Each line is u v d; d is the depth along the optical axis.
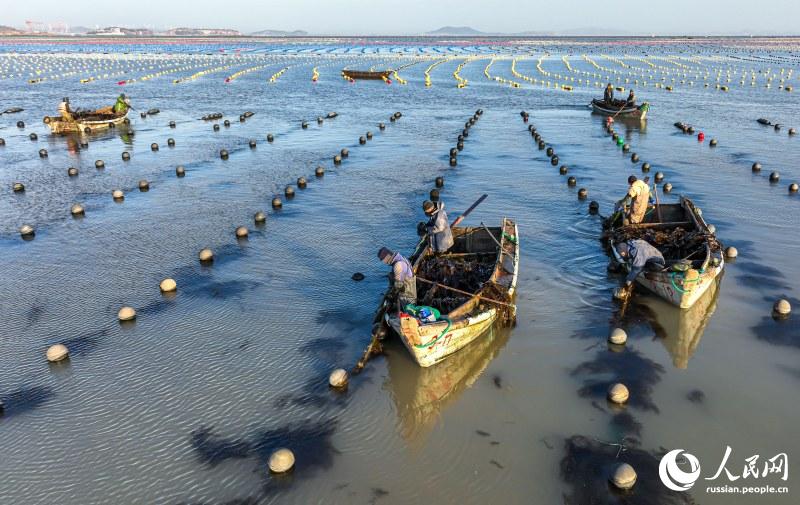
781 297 14.13
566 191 23.00
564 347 12.43
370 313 13.85
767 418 10.20
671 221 17.97
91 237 18.98
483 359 12.14
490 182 24.38
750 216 19.59
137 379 11.58
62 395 11.14
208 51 131.88
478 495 8.81
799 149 29.36
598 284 15.02
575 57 104.50
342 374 11.23
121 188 24.39
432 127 36.94
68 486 9.08
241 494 8.88
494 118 40.19
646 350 12.23
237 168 27.33
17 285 15.62
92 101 48.91
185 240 18.56
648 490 8.77
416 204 21.69
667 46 154.88
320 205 21.77
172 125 37.59
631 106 38.72
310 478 9.15
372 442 9.91
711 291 14.38
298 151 30.67
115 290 15.23
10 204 22.44
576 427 10.14
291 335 13.00
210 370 11.82
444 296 13.41
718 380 11.21
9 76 69.75
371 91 55.81
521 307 13.97
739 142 31.20
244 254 17.38
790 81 61.56
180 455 9.64
